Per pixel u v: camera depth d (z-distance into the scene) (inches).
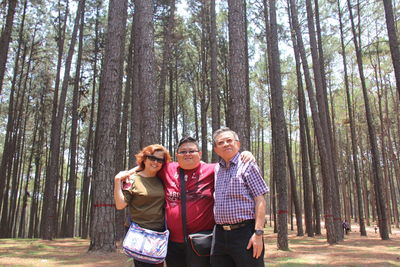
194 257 130.7
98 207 413.4
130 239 131.6
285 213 493.0
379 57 939.3
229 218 125.6
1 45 496.4
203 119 1007.0
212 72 738.2
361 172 1492.4
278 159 511.2
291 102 1174.3
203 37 1002.7
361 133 1316.4
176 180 137.8
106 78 441.1
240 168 129.9
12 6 513.3
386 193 1082.7
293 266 327.0
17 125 1028.5
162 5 860.6
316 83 636.1
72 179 900.0
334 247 526.9
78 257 378.3
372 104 1160.2
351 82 978.1
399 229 1237.7
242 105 319.9
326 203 596.7
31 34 1042.7
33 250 464.4
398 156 1211.2
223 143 132.8
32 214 1221.7
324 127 630.5
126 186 136.3
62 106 739.4
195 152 137.3
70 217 902.4
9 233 1091.3
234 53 329.7
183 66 1111.0
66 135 1407.5
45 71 1101.7
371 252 454.3
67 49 1065.5
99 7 968.9
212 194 136.3
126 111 773.9
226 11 1012.5
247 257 123.0
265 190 128.9
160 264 132.4
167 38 788.0
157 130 415.2
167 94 1264.8
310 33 642.2
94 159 852.6
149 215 135.3
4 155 916.0
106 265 328.8
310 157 829.2
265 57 1000.2
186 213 132.3
